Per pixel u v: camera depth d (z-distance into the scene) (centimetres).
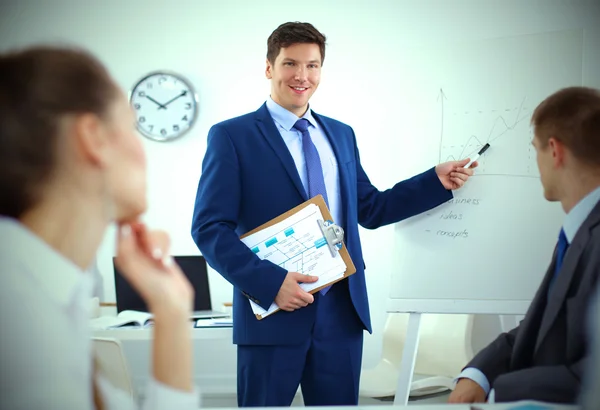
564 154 117
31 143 48
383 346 316
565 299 115
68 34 385
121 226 59
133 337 239
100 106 50
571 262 116
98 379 62
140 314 257
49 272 49
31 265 48
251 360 185
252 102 383
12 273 47
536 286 215
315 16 381
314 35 191
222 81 383
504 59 228
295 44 190
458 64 233
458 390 122
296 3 382
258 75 383
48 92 48
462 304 219
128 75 385
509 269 217
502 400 116
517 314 215
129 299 275
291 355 182
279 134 192
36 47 51
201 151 383
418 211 211
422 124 233
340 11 380
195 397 59
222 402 357
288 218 184
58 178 50
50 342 46
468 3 373
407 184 212
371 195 213
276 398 182
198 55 385
